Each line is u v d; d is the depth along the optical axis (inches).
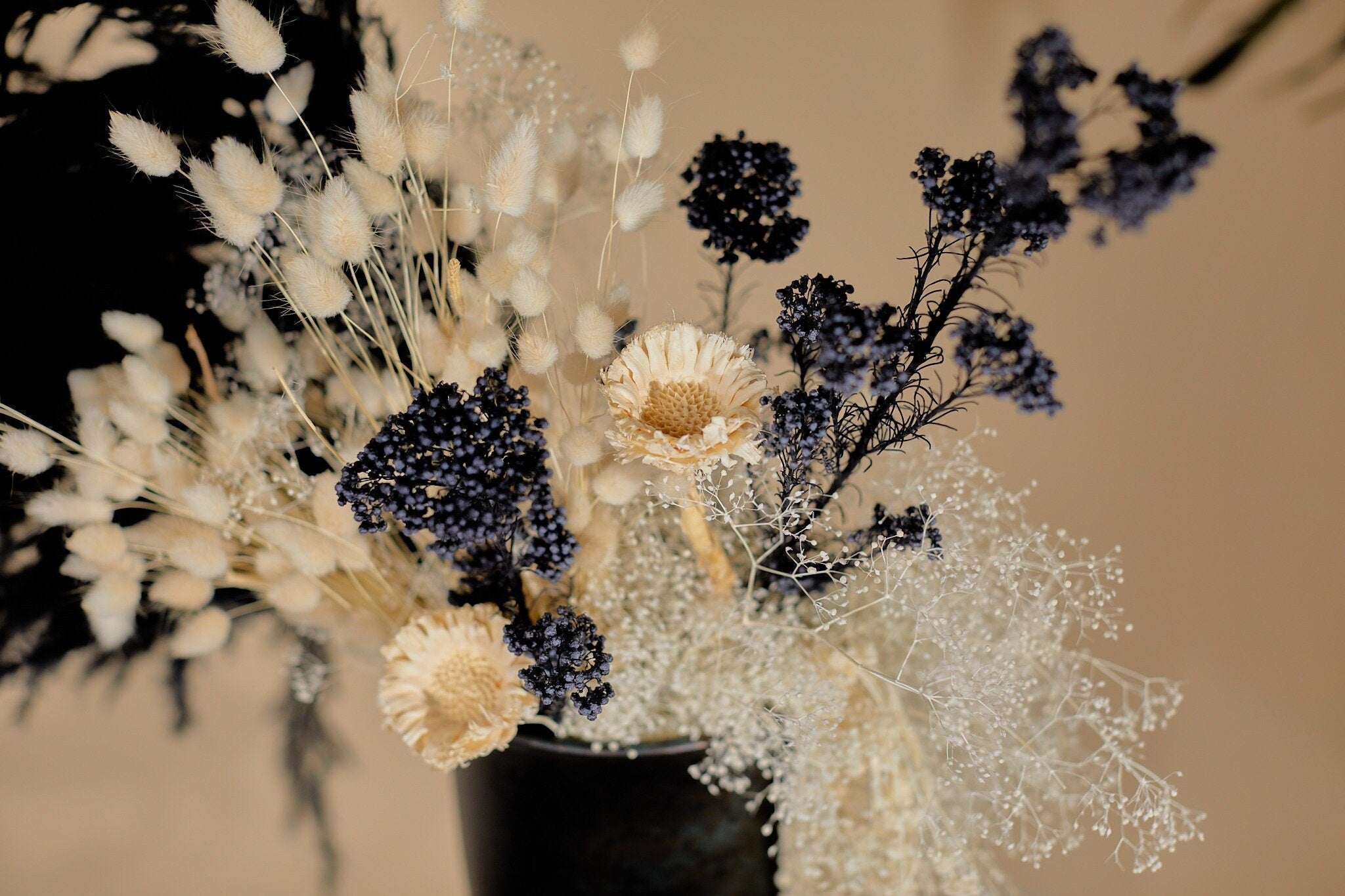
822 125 36.1
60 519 28.7
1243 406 35.8
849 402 27.5
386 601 30.5
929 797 29.9
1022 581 29.1
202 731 36.0
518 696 27.2
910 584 28.8
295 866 37.2
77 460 28.8
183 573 29.8
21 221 31.5
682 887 29.9
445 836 38.2
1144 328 36.1
